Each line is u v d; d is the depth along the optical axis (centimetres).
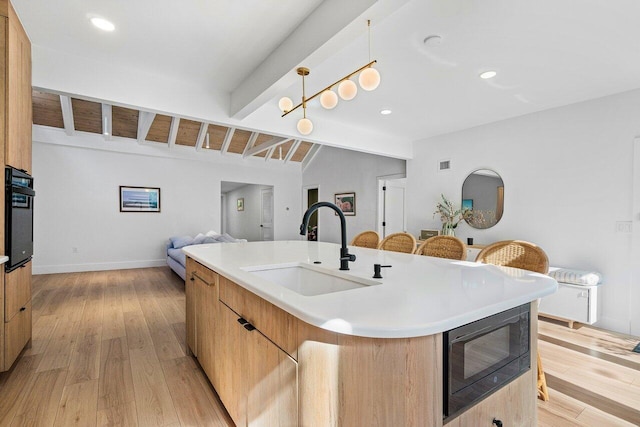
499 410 112
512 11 200
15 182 218
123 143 641
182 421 171
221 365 172
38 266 577
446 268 164
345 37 201
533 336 129
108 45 259
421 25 216
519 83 310
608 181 337
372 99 357
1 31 207
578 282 321
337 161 786
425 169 528
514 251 189
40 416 174
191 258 238
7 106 210
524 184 405
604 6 194
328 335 92
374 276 140
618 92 330
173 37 247
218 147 754
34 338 283
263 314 125
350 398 89
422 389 89
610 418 179
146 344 271
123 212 651
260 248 262
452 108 385
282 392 112
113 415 176
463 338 98
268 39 250
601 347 279
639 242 315
